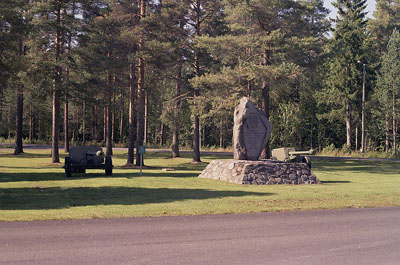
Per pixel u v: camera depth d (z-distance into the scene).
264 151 36.19
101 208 11.62
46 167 31.75
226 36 33.75
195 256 6.65
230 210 11.28
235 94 32.88
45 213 10.61
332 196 14.52
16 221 9.48
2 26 25.67
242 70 31.77
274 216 10.45
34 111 75.19
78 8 36.75
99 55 36.72
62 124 85.38
